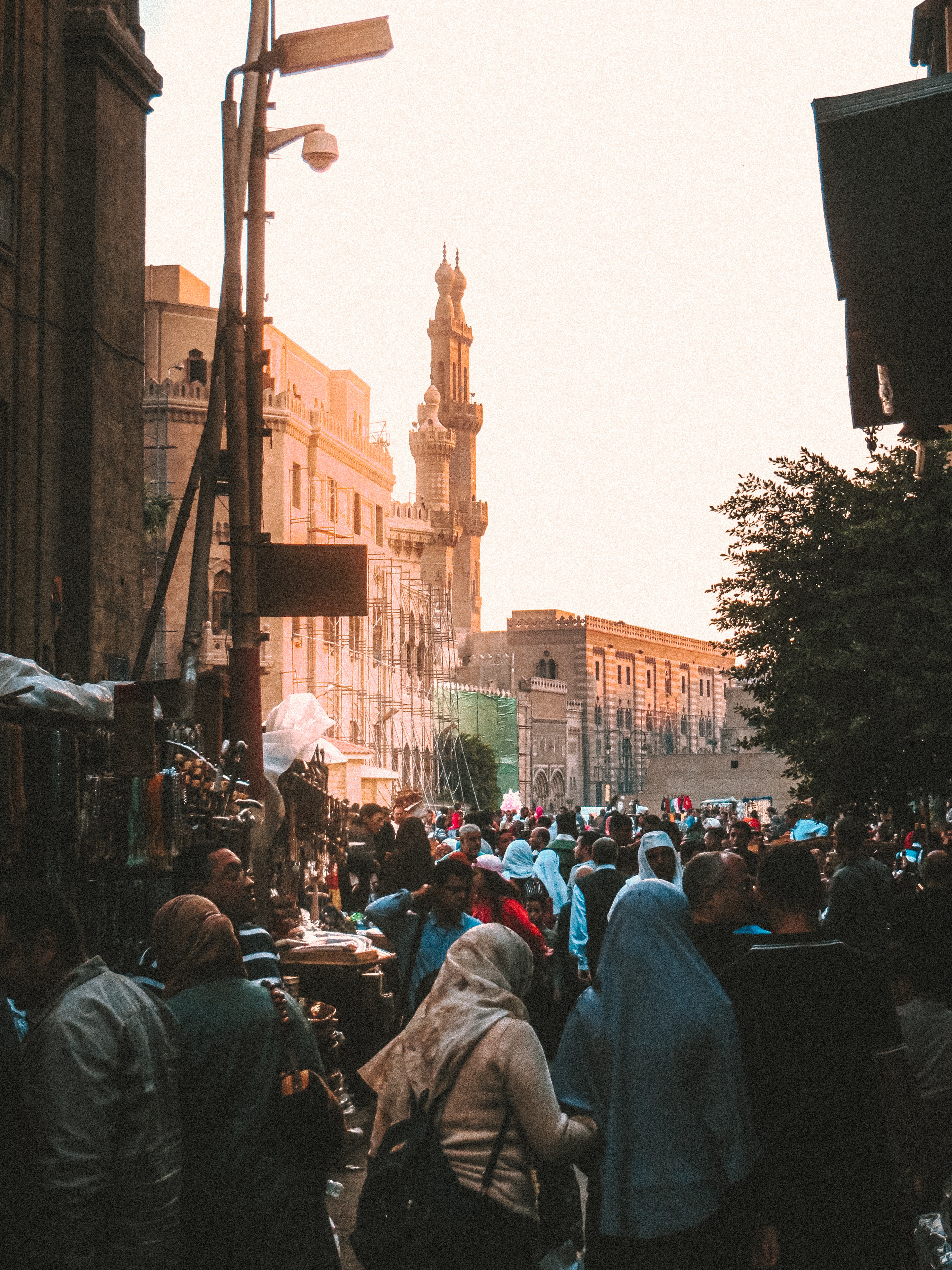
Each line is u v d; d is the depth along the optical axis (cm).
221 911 577
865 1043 477
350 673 6506
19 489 1388
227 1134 445
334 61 1152
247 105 1181
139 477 1631
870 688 1806
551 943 1327
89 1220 382
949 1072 554
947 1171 543
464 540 12475
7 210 1384
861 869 924
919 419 656
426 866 1166
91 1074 388
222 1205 440
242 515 1158
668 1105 455
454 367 12581
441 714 8269
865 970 488
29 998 411
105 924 891
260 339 1193
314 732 1383
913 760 1861
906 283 531
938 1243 512
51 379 1455
